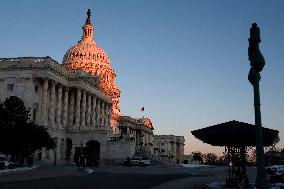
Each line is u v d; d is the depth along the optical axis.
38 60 105.88
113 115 188.12
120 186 34.25
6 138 64.06
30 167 67.12
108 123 151.00
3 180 37.47
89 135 113.19
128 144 110.38
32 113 102.06
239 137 27.14
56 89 115.94
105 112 150.00
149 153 133.88
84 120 122.56
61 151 112.19
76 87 120.38
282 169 49.41
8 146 64.81
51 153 102.56
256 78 17.97
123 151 110.25
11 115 66.00
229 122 28.42
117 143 111.38
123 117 190.12
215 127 28.00
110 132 119.50
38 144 71.25
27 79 103.69
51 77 106.81
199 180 45.75
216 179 47.81
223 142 29.22
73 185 33.81
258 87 17.86
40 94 105.75
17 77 104.25
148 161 105.94
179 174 62.00
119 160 109.62
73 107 122.19
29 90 102.81
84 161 88.69
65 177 45.78
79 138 113.62
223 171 83.06
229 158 34.03
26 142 67.25
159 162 126.56
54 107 110.38
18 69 104.56
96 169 72.31
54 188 30.20
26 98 102.38
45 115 103.69
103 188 31.53
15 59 105.88
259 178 16.95
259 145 17.23
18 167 64.69
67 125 119.25
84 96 123.75
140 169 79.38
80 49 199.75
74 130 114.50
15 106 67.44
